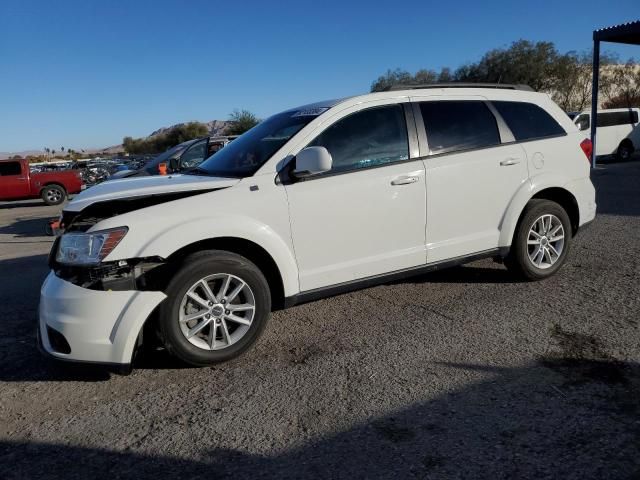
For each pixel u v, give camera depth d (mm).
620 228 7688
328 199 4156
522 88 5410
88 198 3744
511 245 5160
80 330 3441
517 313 4562
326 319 4703
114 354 3467
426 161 4602
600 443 2711
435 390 3354
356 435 2920
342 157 4297
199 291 3785
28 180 20078
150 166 10969
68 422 3240
